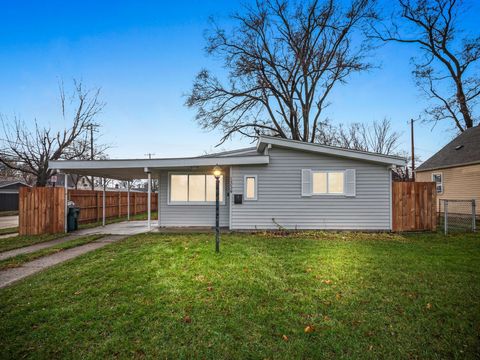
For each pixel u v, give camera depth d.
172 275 4.52
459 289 3.90
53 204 9.84
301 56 18.88
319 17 18.03
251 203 9.37
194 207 10.62
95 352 2.49
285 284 4.13
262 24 19.23
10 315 3.18
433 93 19.67
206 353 2.47
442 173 16.45
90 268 5.01
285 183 9.37
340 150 9.05
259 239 7.84
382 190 9.23
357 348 2.55
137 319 3.07
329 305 3.43
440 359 2.40
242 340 2.68
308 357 2.43
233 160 9.16
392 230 9.14
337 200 9.27
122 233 9.61
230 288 3.95
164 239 7.95
